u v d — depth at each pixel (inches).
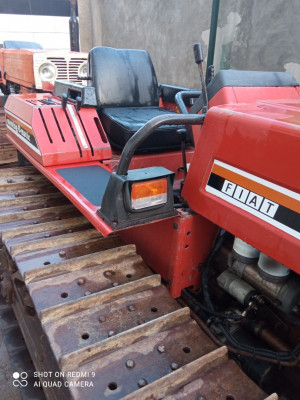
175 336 43.9
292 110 47.8
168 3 208.2
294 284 43.4
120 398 35.9
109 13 283.1
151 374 39.0
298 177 35.9
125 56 91.9
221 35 172.7
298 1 135.0
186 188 50.9
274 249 38.8
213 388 38.6
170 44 214.4
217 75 59.1
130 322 44.8
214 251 54.3
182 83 211.3
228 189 44.2
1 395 63.2
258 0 150.3
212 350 42.4
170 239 52.9
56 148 66.0
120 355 40.6
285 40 143.4
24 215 66.6
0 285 79.3
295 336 49.8
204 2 180.4
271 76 64.3
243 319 51.6
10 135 89.6
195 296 61.3
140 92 93.0
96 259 53.4
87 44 331.9
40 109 67.6
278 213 38.3
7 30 479.2
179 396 37.3
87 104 71.4
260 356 48.7
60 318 43.9
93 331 42.8
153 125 42.8
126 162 43.1
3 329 77.0
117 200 43.3
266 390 51.2
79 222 65.4
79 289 48.5
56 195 76.0
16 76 167.6
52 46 502.0
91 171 65.4
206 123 47.2
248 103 53.6
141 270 53.2
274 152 38.2
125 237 66.1
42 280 49.1
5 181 81.0
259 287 46.6
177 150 80.7
